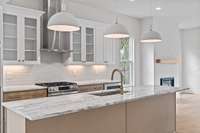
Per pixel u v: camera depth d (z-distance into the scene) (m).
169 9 6.36
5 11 4.04
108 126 2.85
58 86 4.57
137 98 2.95
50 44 4.82
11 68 4.50
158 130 3.74
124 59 7.20
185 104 7.14
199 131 4.28
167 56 7.74
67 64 5.39
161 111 3.82
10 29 4.21
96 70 6.23
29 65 4.79
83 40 5.46
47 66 5.12
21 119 2.15
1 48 3.77
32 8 4.81
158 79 7.44
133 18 7.46
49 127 2.25
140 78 7.66
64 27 3.23
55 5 4.93
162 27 7.63
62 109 2.21
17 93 3.98
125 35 3.77
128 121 3.14
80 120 2.54
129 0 5.43
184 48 10.01
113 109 2.91
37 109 2.21
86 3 5.68
